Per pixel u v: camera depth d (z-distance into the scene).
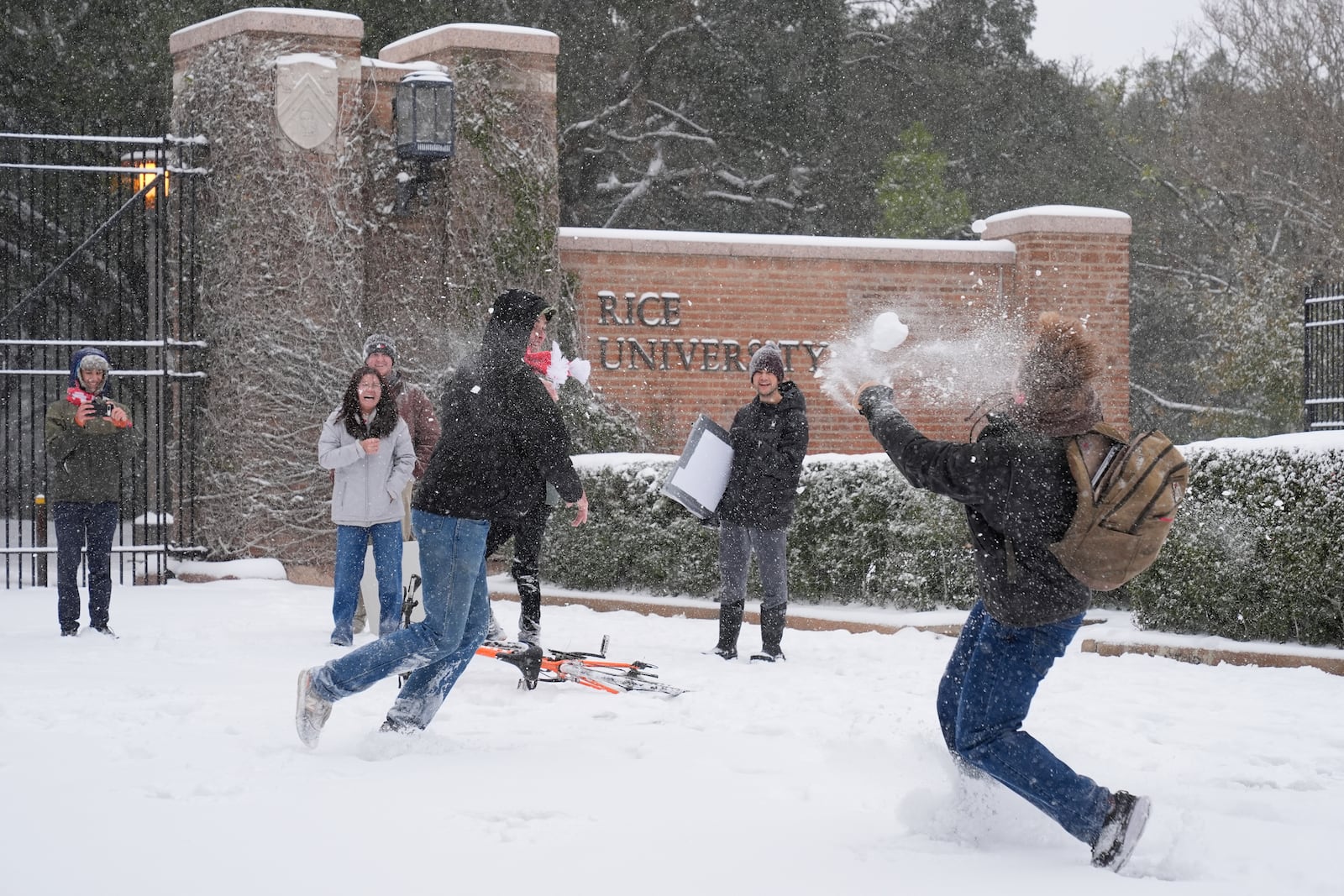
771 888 3.72
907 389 16.70
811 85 29.50
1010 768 4.07
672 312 16.22
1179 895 3.69
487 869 3.85
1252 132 30.23
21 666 7.84
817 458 11.47
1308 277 24.36
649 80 29.48
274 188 14.13
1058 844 4.27
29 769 5.04
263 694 6.88
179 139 14.18
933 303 16.92
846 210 31.23
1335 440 8.59
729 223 30.98
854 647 9.46
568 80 27.86
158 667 7.87
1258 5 29.88
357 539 9.21
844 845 4.18
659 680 7.73
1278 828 4.44
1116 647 9.24
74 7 22.77
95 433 9.37
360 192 14.55
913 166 29.36
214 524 14.23
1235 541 8.98
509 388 5.62
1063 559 3.99
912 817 4.42
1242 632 9.01
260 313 14.10
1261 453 8.95
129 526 21.00
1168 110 36.03
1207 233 34.59
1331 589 8.50
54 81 22.16
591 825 4.38
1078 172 35.12
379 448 9.15
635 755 5.56
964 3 34.06
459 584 5.53
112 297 20.27
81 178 19.73
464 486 5.51
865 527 11.11
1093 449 4.03
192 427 14.30
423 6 23.75
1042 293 16.84
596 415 15.35
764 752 5.57
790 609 11.11
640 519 12.37
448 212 15.00
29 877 3.73
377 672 5.45
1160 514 3.96
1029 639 4.13
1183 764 5.54
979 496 4.03
